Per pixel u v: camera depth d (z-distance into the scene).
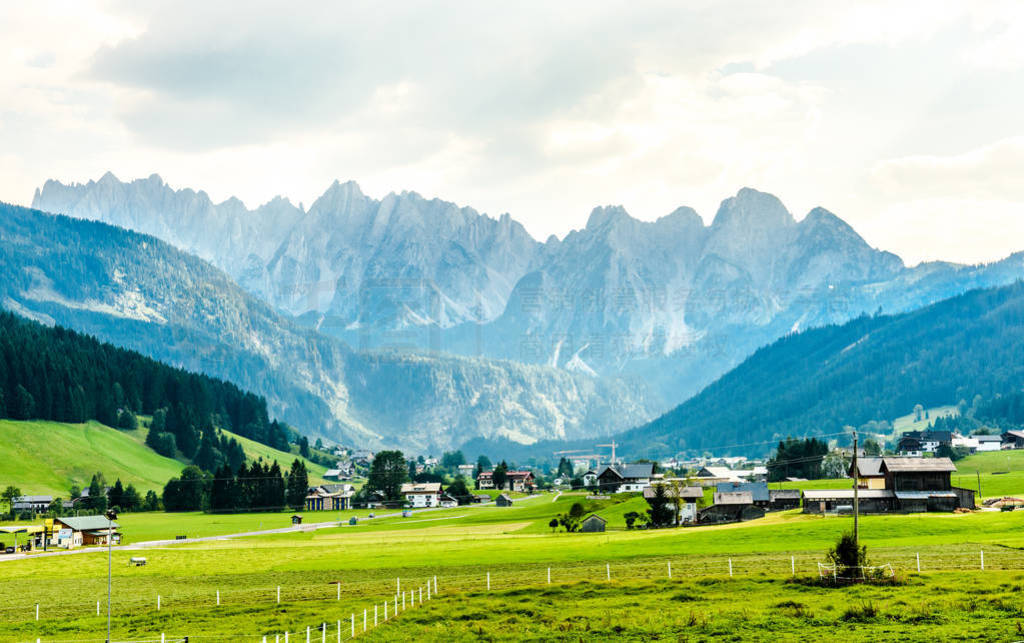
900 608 73.12
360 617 83.62
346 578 113.19
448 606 86.56
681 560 111.06
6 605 105.88
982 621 68.31
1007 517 137.25
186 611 93.12
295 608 90.56
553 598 88.62
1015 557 96.81
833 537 125.94
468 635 74.69
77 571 137.25
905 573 87.94
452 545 152.25
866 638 66.31
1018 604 72.00
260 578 118.19
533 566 113.88
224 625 84.06
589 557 120.19
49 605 104.31
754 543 125.38
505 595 91.44
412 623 80.31
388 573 115.38
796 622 72.00
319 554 146.75
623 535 157.62
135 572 132.38
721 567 101.88
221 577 121.56
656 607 81.19
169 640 78.38
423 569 117.19
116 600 105.50
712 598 83.25
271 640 75.81
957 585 80.75
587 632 73.44
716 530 146.38
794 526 139.50
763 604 78.81
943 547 107.81
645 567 105.94
